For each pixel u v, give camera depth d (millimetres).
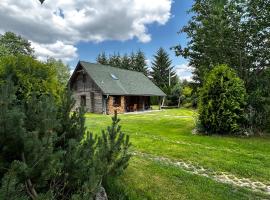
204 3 13086
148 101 33469
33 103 3488
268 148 9031
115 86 27359
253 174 6348
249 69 13227
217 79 11648
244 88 11719
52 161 2971
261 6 12188
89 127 13312
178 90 38188
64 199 3473
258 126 11773
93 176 3008
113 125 4316
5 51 38031
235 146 9344
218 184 5500
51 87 7309
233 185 5656
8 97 2891
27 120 3316
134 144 9195
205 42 13523
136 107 30578
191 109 31297
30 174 2805
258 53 12898
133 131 12422
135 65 67125
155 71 62125
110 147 4043
